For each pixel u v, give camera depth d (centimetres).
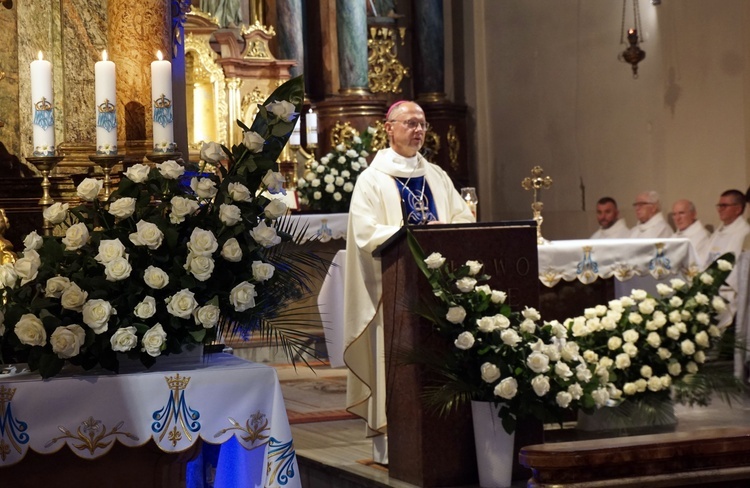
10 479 300
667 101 1116
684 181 1096
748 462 210
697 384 567
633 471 204
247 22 1236
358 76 1318
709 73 1057
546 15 1327
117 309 306
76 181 479
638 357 560
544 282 599
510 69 1404
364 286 496
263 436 305
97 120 416
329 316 815
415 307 436
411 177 527
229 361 327
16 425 287
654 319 555
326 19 1334
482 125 1461
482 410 438
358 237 493
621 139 1195
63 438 290
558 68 1307
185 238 319
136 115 493
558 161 1312
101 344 298
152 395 296
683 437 214
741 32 1013
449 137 1419
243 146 332
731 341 588
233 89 1159
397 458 464
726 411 621
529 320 437
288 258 343
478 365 436
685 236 1045
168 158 419
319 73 1338
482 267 451
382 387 495
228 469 322
